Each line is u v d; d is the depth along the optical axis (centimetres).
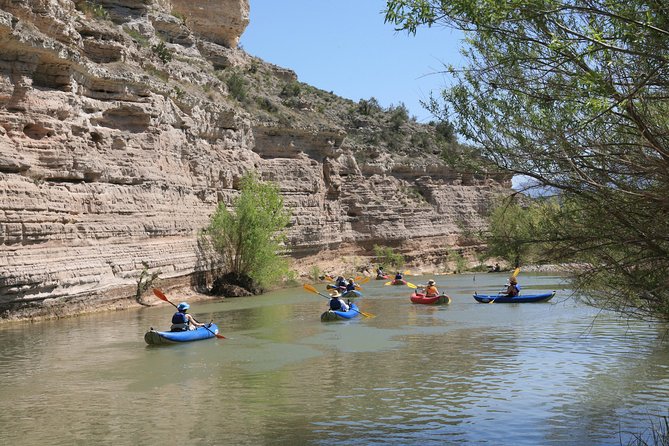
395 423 1298
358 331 2514
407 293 4294
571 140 844
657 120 821
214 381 1673
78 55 3081
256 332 2506
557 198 914
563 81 840
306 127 5678
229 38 7056
